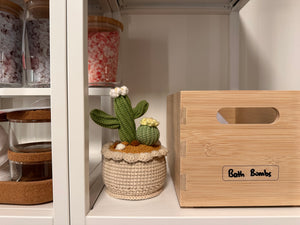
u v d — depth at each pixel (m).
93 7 0.64
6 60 0.54
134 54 0.93
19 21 0.58
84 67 0.47
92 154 0.64
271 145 0.51
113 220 0.48
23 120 0.54
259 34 0.84
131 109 0.58
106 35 0.65
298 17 0.67
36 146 0.57
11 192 0.52
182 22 0.93
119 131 0.60
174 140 0.62
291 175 0.51
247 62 0.91
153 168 0.55
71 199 0.48
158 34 0.93
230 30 0.93
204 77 0.94
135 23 0.92
